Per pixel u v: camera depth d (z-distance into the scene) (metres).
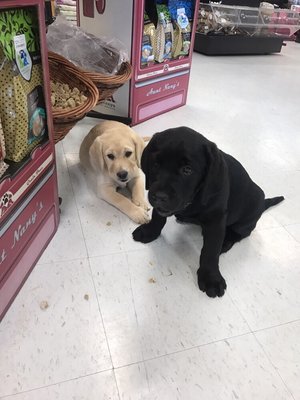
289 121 2.39
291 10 4.71
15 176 0.88
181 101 2.48
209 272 1.07
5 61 0.83
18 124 0.89
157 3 2.09
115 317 0.97
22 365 0.84
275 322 0.99
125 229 1.29
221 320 0.98
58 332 0.91
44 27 0.94
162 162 0.95
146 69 2.04
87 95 1.50
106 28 1.94
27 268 1.05
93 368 0.84
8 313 0.95
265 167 1.77
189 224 1.35
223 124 2.25
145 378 0.83
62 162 1.67
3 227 0.85
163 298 1.03
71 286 1.04
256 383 0.84
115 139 1.36
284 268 1.18
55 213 1.21
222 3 4.25
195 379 0.84
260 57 4.32
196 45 4.25
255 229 1.35
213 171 0.95
